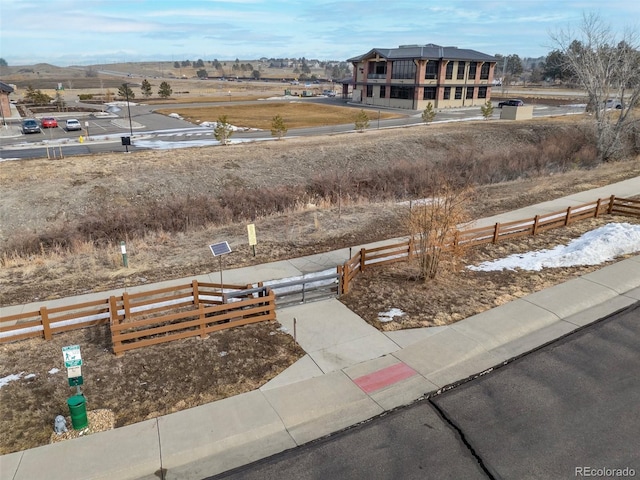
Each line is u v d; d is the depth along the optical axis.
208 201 25.25
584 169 31.84
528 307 11.95
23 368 9.73
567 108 67.12
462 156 35.53
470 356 9.97
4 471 7.04
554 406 8.36
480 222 19.09
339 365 9.69
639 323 11.20
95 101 84.88
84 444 7.59
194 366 9.70
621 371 9.35
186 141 41.06
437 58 66.44
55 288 13.89
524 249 16.22
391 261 14.92
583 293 12.66
